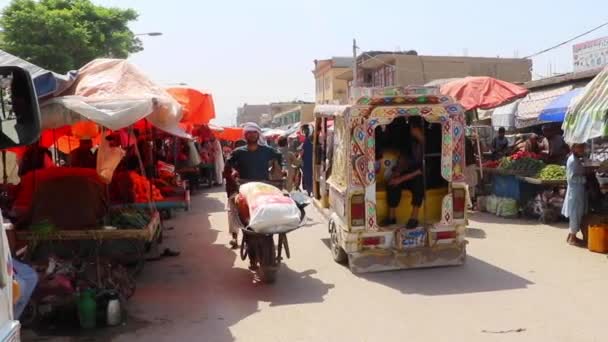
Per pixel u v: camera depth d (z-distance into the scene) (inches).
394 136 319.0
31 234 251.0
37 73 237.3
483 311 230.1
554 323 213.9
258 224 265.1
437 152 315.9
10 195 317.1
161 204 345.7
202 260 336.5
